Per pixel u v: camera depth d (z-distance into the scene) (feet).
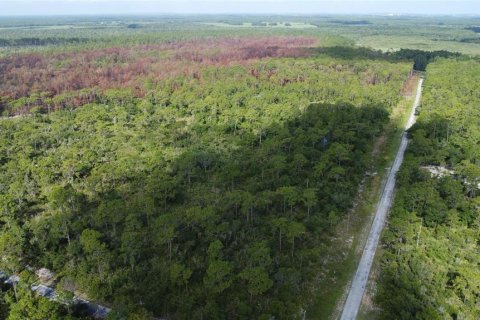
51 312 188.55
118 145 387.55
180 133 416.87
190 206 277.85
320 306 207.10
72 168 332.39
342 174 312.09
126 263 229.45
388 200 308.40
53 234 245.45
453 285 209.97
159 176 309.22
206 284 205.57
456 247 239.91
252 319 193.16
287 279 211.00
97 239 238.07
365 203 303.27
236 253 231.91
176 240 245.04
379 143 418.92
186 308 195.62
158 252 239.09
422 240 242.17
